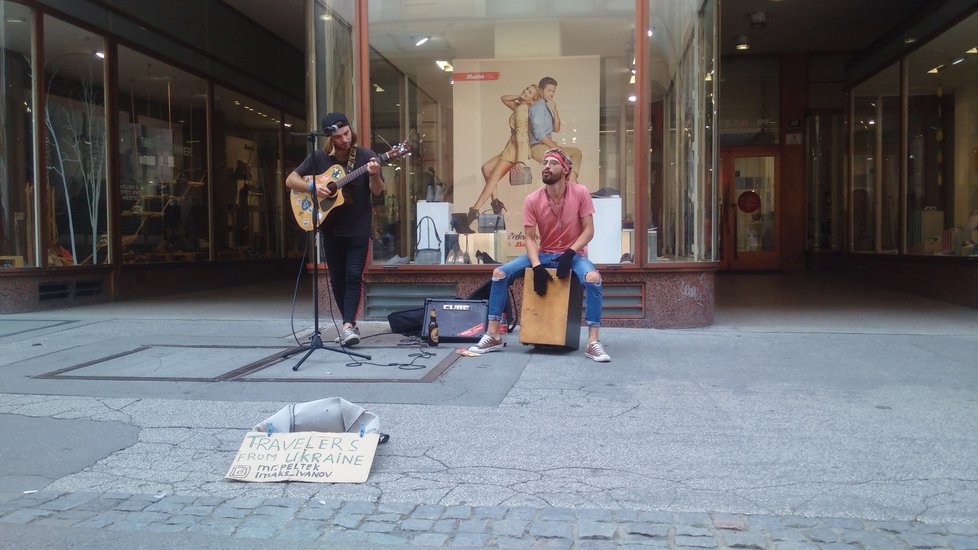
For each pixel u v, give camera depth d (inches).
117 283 430.9
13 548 122.7
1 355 261.4
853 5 477.1
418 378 222.5
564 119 348.5
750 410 191.6
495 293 260.8
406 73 348.8
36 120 383.2
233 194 553.3
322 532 128.2
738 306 385.7
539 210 257.1
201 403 200.4
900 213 464.8
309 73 338.0
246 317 350.3
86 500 141.8
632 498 139.2
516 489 144.1
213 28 516.4
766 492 141.1
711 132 326.0
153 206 466.6
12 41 380.2
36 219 384.2
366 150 263.3
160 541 125.3
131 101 446.6
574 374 229.3
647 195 311.6
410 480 149.4
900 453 160.2
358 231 263.1
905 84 461.4
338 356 254.7
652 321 307.4
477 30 349.7
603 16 332.2
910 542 121.1
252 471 151.6
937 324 321.7
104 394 209.8
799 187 614.9
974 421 181.5
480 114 355.6
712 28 330.3
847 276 556.7
